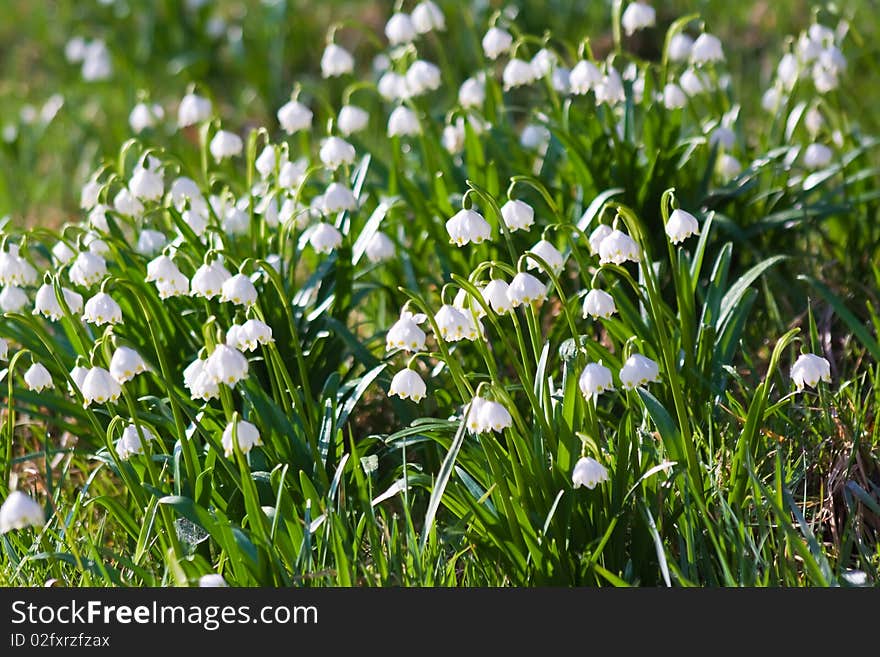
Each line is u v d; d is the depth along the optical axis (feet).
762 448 18.86
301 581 16.33
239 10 48.03
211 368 15.76
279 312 21.90
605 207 17.08
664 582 17.06
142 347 21.75
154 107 30.96
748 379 22.04
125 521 17.93
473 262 23.90
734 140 25.66
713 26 43.16
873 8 39.93
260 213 24.22
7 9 54.90
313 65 45.01
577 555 16.62
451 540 18.31
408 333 16.62
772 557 17.06
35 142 38.65
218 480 18.60
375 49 45.91
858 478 18.51
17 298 20.90
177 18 45.70
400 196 25.49
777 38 40.93
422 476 17.42
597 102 26.58
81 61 48.24
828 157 26.37
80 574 17.62
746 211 25.88
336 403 19.71
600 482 16.08
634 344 18.13
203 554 18.54
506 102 38.47
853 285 24.80
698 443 18.65
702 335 19.71
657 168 24.38
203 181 26.91
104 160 25.95
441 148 27.07
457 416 19.30
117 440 19.17
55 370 22.11
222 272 18.08
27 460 20.15
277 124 41.68
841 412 19.17
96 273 19.66
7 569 17.80
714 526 16.96
